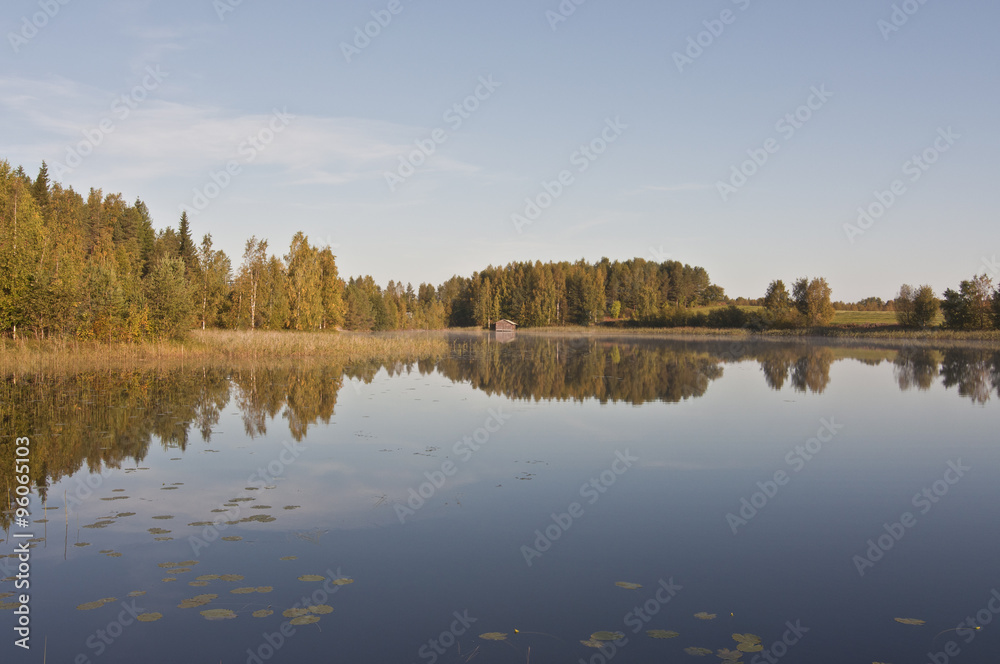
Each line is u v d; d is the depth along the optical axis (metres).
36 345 32.56
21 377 26.52
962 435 16.81
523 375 31.72
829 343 66.56
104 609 6.91
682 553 8.75
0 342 30.55
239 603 7.10
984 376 31.70
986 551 8.91
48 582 7.52
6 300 31.80
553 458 13.99
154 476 12.07
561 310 126.06
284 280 61.03
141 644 6.21
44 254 35.22
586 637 6.46
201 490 11.25
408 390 25.19
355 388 25.61
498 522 9.88
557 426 17.70
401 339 55.47
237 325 57.44
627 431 17.06
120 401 20.58
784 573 8.12
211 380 26.75
